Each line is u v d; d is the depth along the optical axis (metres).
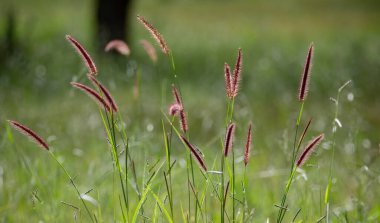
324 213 5.61
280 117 10.49
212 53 18.80
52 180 6.50
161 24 25.72
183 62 16.89
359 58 17.12
